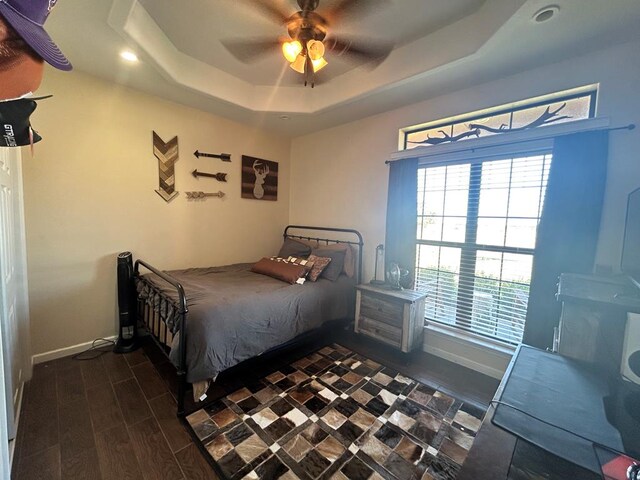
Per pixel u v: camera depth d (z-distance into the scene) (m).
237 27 1.91
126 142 2.58
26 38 0.61
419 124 2.63
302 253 3.29
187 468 1.39
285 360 2.47
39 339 2.25
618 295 1.29
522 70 2.01
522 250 2.12
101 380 2.07
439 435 1.64
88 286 2.46
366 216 3.12
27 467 1.36
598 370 1.18
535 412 0.92
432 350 2.61
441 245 2.59
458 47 1.81
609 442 0.79
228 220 3.40
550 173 1.89
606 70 1.74
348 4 1.56
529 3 1.35
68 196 2.31
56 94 2.21
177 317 1.78
